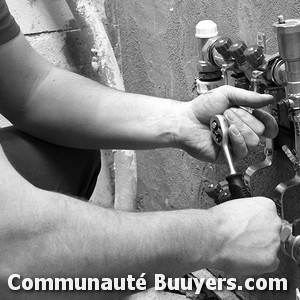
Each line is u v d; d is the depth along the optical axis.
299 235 1.02
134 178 1.83
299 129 1.05
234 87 1.11
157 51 1.61
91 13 1.75
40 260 0.86
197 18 1.41
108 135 1.23
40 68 1.25
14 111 1.25
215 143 1.17
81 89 1.25
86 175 1.28
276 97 1.11
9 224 0.84
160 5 1.54
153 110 1.21
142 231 0.91
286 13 1.13
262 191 1.32
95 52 1.76
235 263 0.97
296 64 1.00
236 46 1.10
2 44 1.21
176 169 1.66
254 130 1.07
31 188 0.87
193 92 1.49
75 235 0.87
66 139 1.25
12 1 1.67
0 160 0.87
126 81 1.81
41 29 1.72
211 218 0.96
